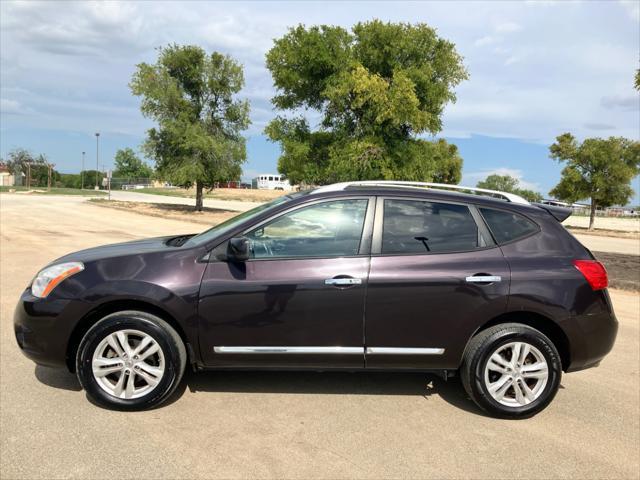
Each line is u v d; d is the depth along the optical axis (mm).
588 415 3945
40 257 10508
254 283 3729
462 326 3799
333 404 3975
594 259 4004
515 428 3688
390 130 23578
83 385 3684
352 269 3779
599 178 33781
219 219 24234
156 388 3707
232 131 33344
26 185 82625
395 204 3990
